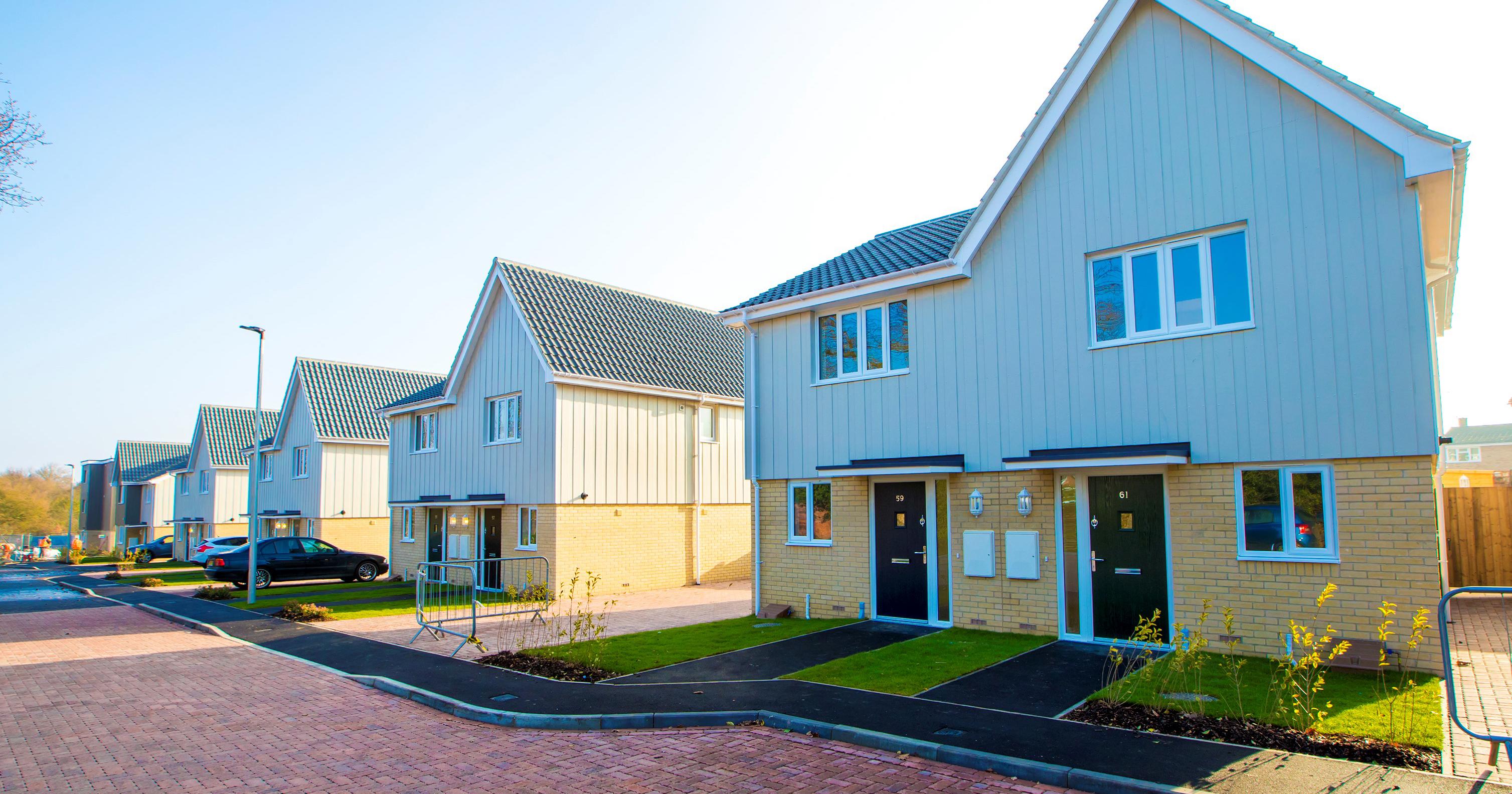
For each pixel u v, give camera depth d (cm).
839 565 1423
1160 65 1105
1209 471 1036
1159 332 1088
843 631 1280
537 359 2078
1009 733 713
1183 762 620
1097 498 1134
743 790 620
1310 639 793
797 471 1491
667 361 2359
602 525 2070
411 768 698
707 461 2378
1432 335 977
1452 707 600
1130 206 1120
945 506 1299
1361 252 945
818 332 1495
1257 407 1003
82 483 6550
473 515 2316
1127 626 1096
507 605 1745
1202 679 871
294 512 3197
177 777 684
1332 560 941
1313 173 981
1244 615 997
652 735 781
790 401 1512
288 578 2481
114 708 932
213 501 4116
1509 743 580
